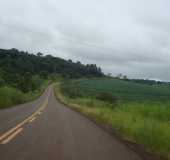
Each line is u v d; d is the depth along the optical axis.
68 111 31.05
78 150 9.07
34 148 8.97
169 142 10.12
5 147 8.94
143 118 18.56
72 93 93.38
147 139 11.00
